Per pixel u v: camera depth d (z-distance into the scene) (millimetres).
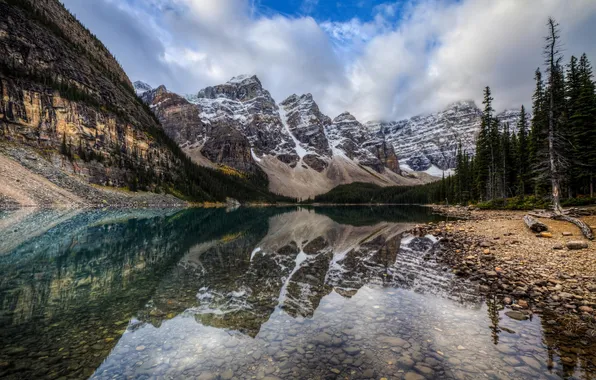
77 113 84375
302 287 12023
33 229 26547
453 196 99000
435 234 27750
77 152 78938
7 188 50000
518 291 10898
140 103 138875
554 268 13320
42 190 56188
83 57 111562
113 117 99312
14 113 69625
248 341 7207
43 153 70188
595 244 16703
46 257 16625
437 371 5801
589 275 12031
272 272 14633
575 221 21750
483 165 64812
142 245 21797
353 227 39688
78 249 19203
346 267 15852
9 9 88125
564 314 8852
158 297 10562
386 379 5531
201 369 5922
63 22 122500
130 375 5691
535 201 46938
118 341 7148
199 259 17594
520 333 7582
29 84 75562
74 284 11945
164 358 6355
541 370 5824
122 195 79312
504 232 24203
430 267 15766
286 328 7984
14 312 8906
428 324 8195
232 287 11945
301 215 74062
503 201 53344
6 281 12117
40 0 114938
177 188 112312
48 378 5562
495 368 5914
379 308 9555
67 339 7207
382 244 24109
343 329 7898
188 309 9414
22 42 84562
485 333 7590
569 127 41656
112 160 88812
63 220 35000
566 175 37969
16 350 6590
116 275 13484
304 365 6070
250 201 171875
